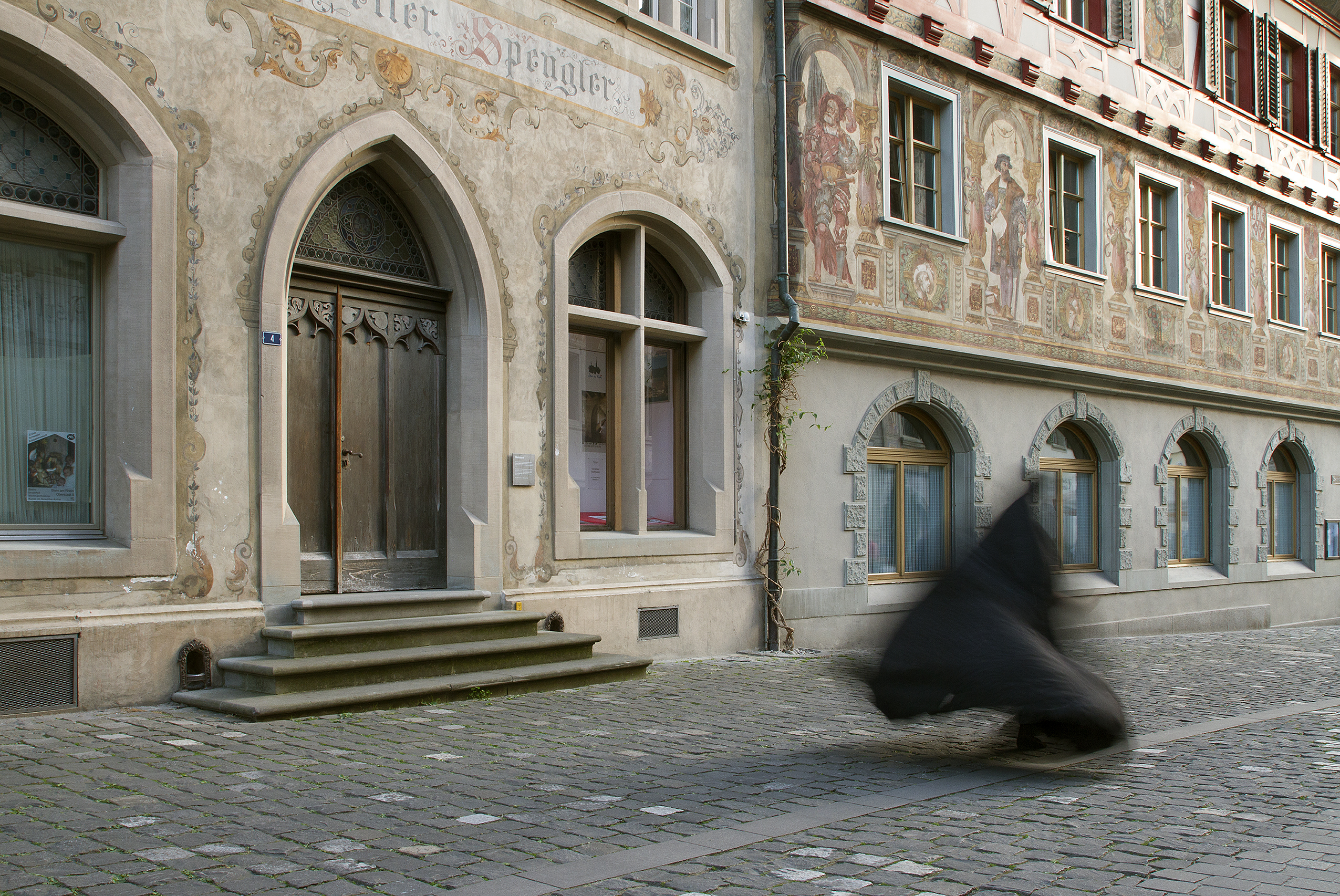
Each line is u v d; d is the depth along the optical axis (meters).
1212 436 19.16
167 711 7.24
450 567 9.70
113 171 7.62
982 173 14.93
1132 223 17.53
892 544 14.15
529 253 10.11
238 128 8.10
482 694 8.33
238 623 7.92
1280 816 5.32
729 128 12.21
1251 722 8.26
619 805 5.23
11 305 7.39
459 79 9.59
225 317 8.00
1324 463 22.08
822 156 12.91
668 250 11.81
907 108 14.19
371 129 8.86
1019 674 5.81
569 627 10.20
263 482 8.15
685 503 12.07
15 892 3.76
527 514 10.06
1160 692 10.06
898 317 13.68
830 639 12.85
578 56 10.63
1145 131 17.72
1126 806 5.45
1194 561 19.17
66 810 4.82
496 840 4.57
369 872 4.10
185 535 7.75
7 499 7.35
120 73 7.46
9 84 7.21
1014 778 6.03
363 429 9.25
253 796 5.18
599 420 11.25
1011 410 15.36
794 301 12.35
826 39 13.02
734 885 4.07
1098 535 17.27
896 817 5.12
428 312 9.73
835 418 13.02
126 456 7.57
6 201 7.14
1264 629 19.86
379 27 9.01
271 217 8.26
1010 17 15.45
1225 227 20.09
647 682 9.48
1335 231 22.70
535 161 10.20
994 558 6.42
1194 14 19.33
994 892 4.05
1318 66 22.28
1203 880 4.23
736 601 11.95
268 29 8.30
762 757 6.46
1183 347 18.47
